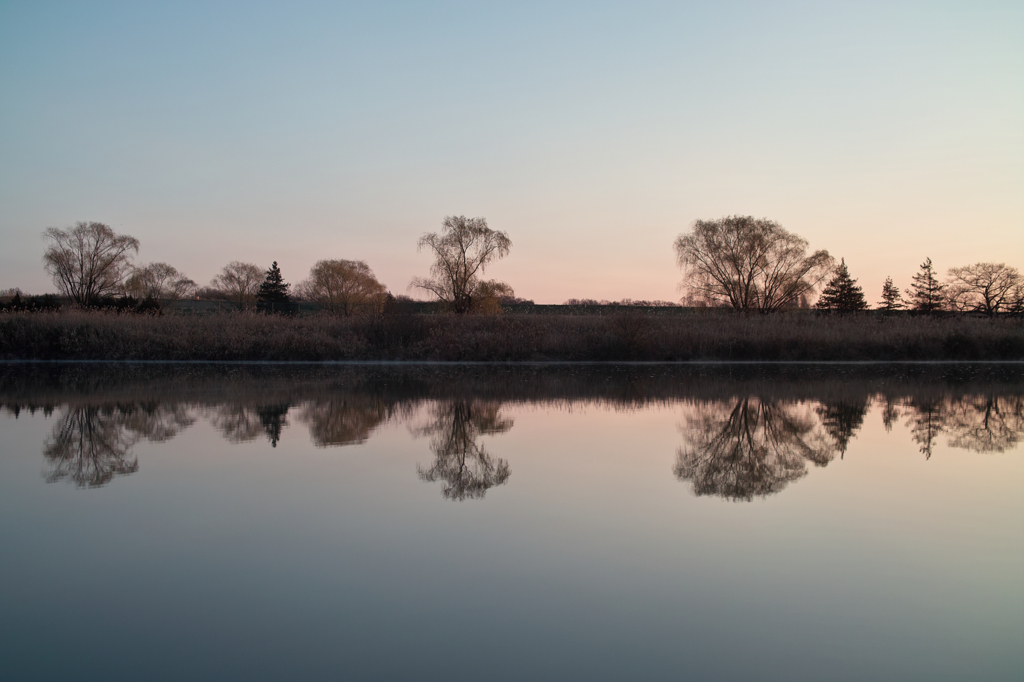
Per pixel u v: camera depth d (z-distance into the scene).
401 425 12.88
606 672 3.99
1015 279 53.81
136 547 6.07
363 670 4.00
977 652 4.31
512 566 5.67
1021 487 8.50
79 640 4.38
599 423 13.44
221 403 15.88
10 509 7.20
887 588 5.31
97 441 11.03
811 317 37.78
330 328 31.55
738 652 4.27
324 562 5.73
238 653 4.20
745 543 6.30
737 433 12.39
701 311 41.06
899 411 15.73
